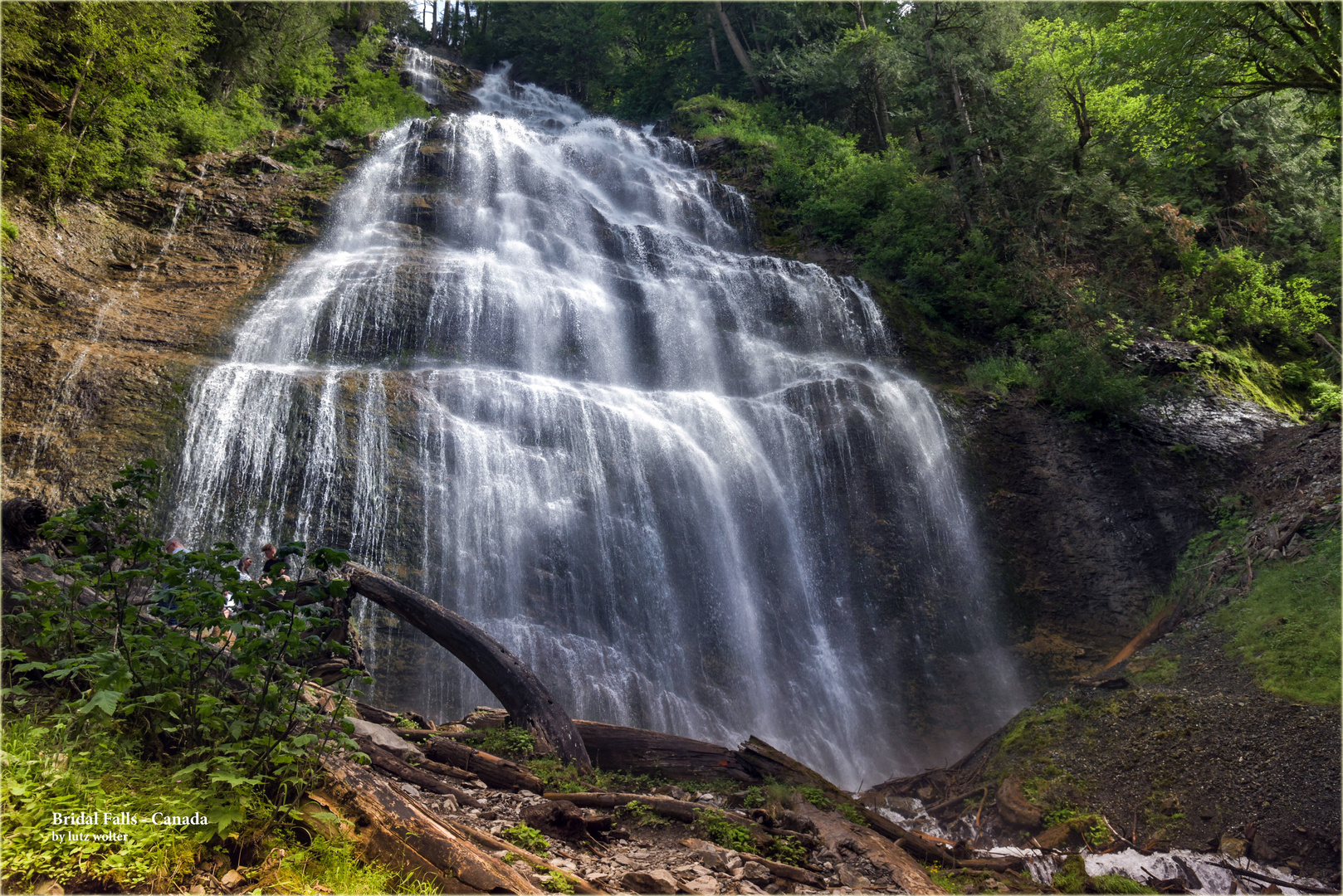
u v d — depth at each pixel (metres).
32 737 3.66
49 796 3.29
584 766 6.78
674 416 18.11
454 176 26.31
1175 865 7.66
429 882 3.64
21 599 4.46
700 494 17.33
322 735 4.36
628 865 4.86
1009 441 19.89
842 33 36.94
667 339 21.97
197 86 26.81
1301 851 7.47
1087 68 18.09
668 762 7.17
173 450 13.29
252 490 13.54
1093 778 9.09
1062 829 8.45
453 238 23.75
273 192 23.27
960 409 20.41
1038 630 16.73
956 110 28.44
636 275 24.08
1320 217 27.23
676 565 16.30
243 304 18.47
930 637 16.59
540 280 21.19
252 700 4.38
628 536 16.08
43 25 19.78
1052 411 20.34
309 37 33.00
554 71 54.22
